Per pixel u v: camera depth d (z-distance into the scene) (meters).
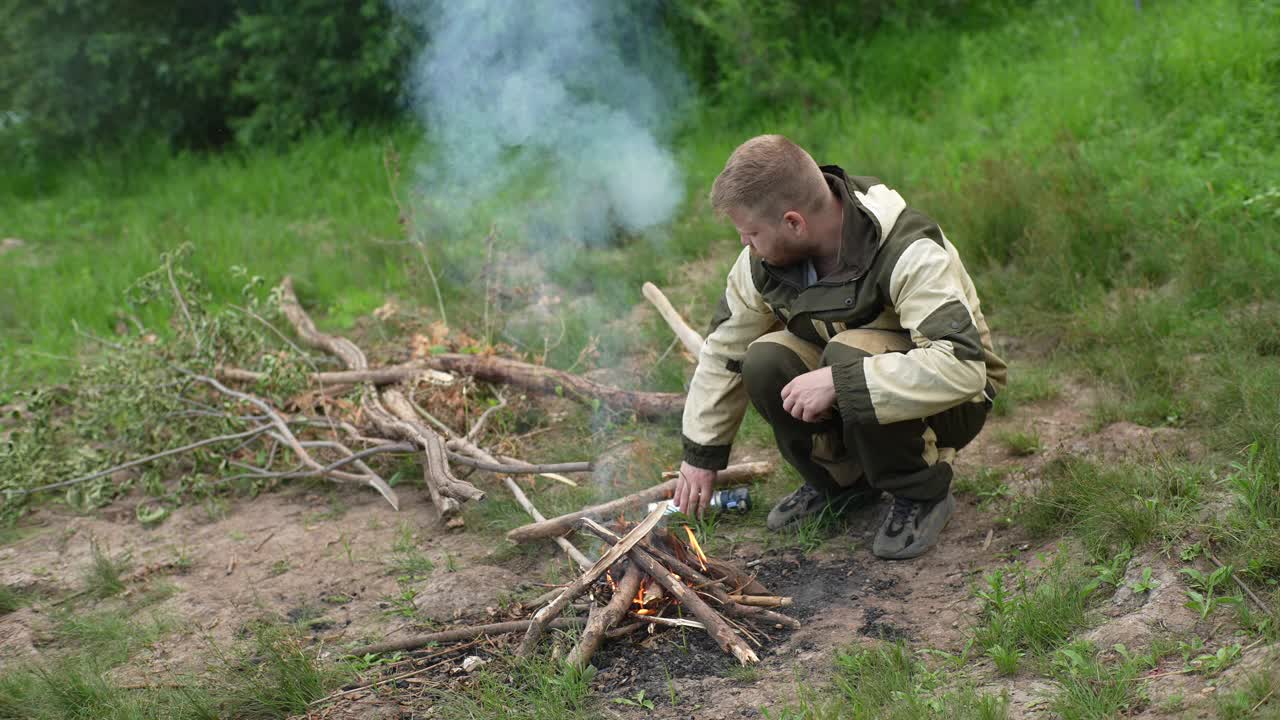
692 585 2.96
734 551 3.29
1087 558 2.82
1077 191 5.16
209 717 2.68
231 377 4.69
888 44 8.11
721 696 2.57
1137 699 2.22
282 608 3.22
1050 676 2.40
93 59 9.77
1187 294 4.41
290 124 9.64
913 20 8.37
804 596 3.00
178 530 3.84
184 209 8.41
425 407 4.46
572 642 2.82
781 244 2.80
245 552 3.60
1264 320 3.91
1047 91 6.61
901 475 3.05
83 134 10.21
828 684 2.54
